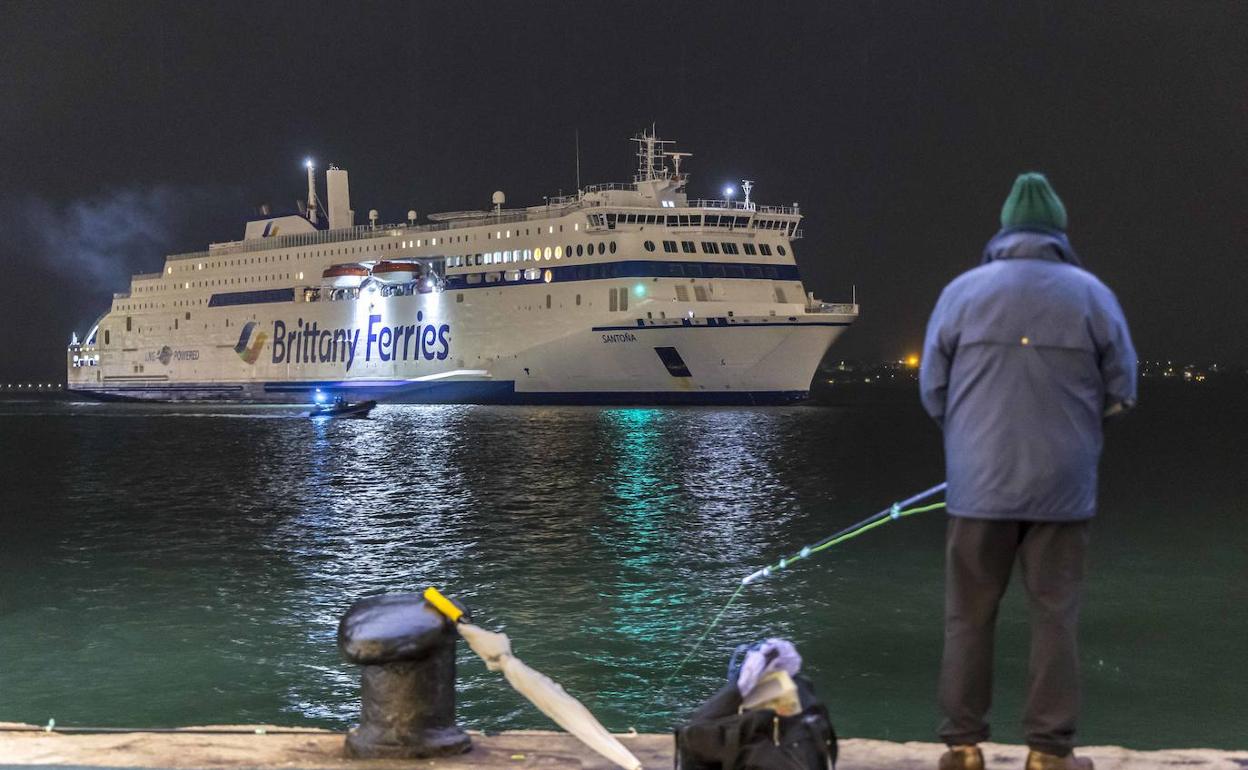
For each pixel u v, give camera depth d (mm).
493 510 33688
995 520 4047
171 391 117000
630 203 82438
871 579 21719
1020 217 4332
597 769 4605
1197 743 12531
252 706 13836
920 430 85625
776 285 84375
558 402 85750
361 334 96750
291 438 66438
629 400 83250
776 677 4242
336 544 26969
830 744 4262
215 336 111250
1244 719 13344
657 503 35531
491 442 60438
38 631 17641
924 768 4535
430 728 4703
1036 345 4012
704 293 81438
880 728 13062
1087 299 4062
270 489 39938
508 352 85938
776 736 4105
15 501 36812
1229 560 24844
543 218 85250
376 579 22266
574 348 82375
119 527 30297
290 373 103750
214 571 23141
